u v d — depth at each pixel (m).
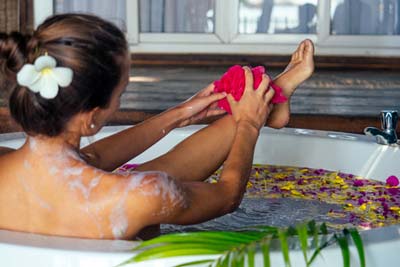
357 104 3.96
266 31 5.47
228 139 1.62
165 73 5.09
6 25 5.05
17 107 1.13
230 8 5.38
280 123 1.68
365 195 1.97
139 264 1.05
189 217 1.21
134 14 5.41
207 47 5.44
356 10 5.41
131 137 1.60
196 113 1.63
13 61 1.12
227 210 1.29
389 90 4.47
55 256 1.07
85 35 1.12
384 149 2.14
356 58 5.39
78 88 1.12
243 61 5.41
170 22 5.49
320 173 2.21
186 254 0.99
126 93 4.28
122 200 1.15
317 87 4.56
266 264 0.97
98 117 1.20
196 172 1.59
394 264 1.12
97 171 1.19
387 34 5.41
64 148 1.19
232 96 1.46
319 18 5.38
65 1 5.40
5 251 1.09
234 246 0.99
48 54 1.11
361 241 1.04
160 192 1.16
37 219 1.19
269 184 2.07
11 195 1.20
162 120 1.63
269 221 1.75
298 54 1.70
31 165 1.19
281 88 1.66
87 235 1.17
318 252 1.02
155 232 1.39
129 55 1.21
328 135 2.26
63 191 1.18
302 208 1.85
